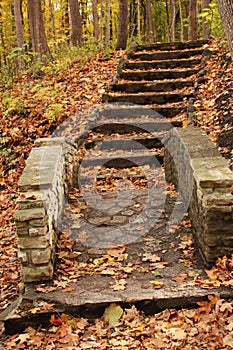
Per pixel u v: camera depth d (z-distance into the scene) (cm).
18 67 1198
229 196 371
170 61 934
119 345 309
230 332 307
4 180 674
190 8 1367
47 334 330
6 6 1853
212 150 472
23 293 365
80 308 341
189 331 316
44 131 745
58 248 439
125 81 884
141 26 2392
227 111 668
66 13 2266
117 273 390
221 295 339
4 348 320
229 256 378
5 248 498
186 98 788
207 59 900
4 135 766
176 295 343
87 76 940
